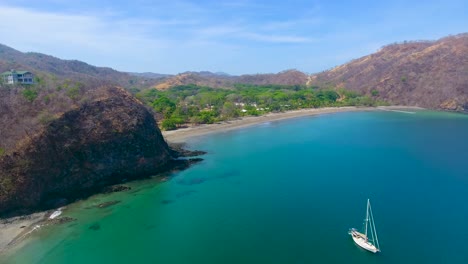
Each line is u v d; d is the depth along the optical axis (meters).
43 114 79.38
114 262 51.78
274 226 61.94
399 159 101.94
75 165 79.12
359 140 131.38
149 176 91.69
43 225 63.16
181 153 115.56
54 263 51.34
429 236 56.06
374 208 67.25
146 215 67.94
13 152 70.19
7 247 55.47
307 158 107.19
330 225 61.34
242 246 55.59
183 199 76.00
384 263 49.56
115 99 94.75
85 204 73.25
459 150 111.06
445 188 76.62
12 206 67.50
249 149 122.62
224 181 87.75
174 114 176.12
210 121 175.38
